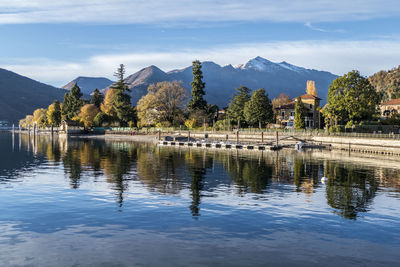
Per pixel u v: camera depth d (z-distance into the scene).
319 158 61.19
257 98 111.56
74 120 182.88
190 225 19.89
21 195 27.41
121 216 21.55
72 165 48.44
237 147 87.25
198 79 137.62
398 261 15.29
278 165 49.97
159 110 132.75
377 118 99.81
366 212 23.09
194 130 123.25
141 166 47.62
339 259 15.40
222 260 15.14
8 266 14.45
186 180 35.72
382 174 41.12
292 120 119.75
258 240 17.56
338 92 91.38
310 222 20.67
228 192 29.44
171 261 15.01
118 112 160.62
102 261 14.97
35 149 81.38
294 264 14.83
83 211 22.64
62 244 16.83
